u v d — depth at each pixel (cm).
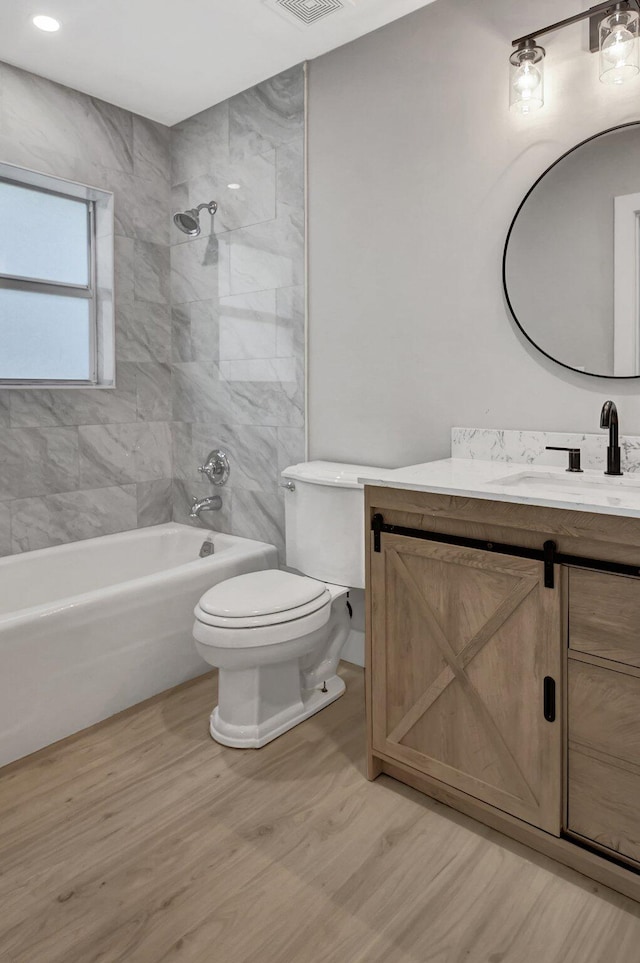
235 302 296
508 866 155
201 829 169
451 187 221
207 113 300
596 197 187
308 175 263
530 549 149
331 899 145
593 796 145
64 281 294
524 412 209
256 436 295
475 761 164
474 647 161
